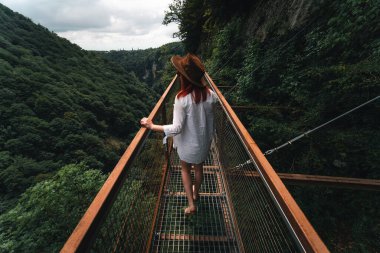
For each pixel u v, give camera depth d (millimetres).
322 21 6879
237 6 13703
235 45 13078
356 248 3822
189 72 1805
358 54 5336
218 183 3078
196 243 2283
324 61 6129
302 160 4969
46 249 8078
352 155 4531
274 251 1271
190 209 2256
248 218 1792
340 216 4301
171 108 3896
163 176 2893
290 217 896
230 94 8602
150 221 2111
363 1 5262
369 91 4617
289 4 8805
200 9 21203
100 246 990
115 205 1200
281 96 6883
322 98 5230
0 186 28078
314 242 746
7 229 8609
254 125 5945
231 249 2199
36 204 8898
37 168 31984
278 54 7547
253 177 1660
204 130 1979
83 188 9734
